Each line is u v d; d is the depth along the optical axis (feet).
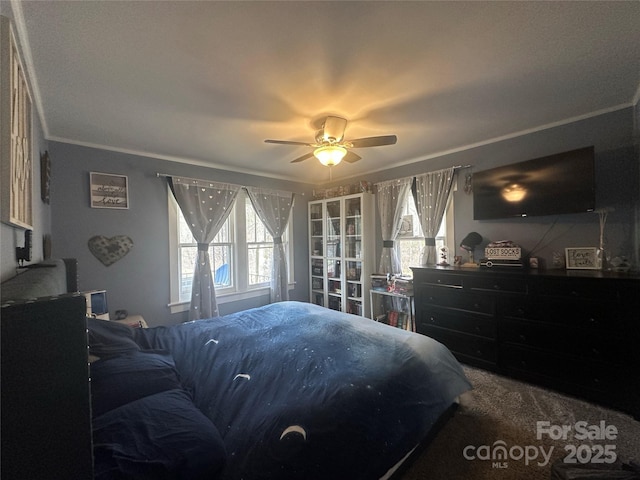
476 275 8.18
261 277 13.29
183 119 7.14
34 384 1.54
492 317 7.92
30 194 4.31
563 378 6.77
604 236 7.31
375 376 4.47
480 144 9.43
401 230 12.07
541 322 7.07
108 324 5.56
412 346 5.54
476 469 4.76
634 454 4.95
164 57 4.73
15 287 2.55
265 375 4.58
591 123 7.40
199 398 4.14
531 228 8.51
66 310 1.63
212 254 11.80
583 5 3.82
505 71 5.38
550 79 5.70
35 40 4.17
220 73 5.23
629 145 6.91
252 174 12.82
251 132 8.07
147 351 5.15
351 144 6.93
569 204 7.34
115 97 6.01
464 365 8.61
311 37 4.34
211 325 7.16
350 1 3.67
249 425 3.45
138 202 9.74
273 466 2.92
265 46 4.52
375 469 3.52
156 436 2.84
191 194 10.83
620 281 5.97
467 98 6.39
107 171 9.12
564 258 7.89
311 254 14.76
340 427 3.50
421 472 4.71
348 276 13.00
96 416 3.11
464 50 4.74
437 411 4.71
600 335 6.25
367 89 5.89
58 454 1.61
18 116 3.34
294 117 7.10
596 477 3.98
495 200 8.75
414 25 4.14
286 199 13.82
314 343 5.71
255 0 3.61
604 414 6.07
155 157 10.11
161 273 10.25
